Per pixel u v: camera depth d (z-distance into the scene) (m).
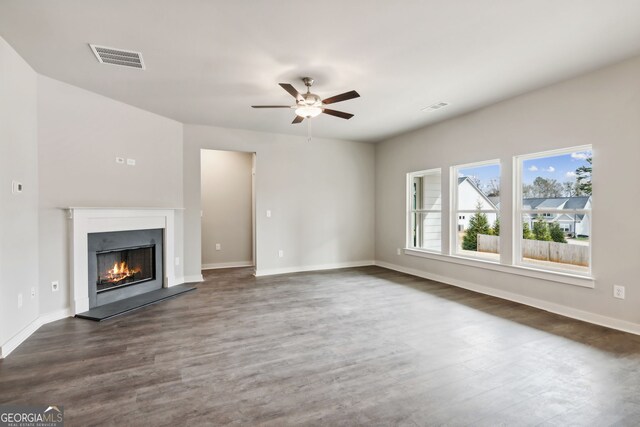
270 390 2.06
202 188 6.37
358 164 6.67
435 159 5.25
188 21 2.37
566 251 3.60
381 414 1.82
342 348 2.69
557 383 2.13
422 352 2.61
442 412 1.83
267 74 3.31
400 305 3.90
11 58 2.73
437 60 3.02
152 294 4.30
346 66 3.13
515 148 3.99
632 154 2.97
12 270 2.72
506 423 1.74
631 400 1.94
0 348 2.51
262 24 2.42
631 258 2.98
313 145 6.22
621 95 3.03
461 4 2.19
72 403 1.91
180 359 2.49
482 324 3.23
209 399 1.96
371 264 6.81
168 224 4.73
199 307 3.84
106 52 2.83
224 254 6.57
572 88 3.41
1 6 2.15
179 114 4.64
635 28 2.47
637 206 2.94
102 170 3.88
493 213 4.45
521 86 3.64
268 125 5.28
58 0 2.10
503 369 2.32
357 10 2.25
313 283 5.09
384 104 4.25
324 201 6.34
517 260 4.08
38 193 3.21
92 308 3.67
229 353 2.59
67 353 2.59
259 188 5.73
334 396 1.99
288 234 6.01
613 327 3.10
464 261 4.71
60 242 3.42
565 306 3.50
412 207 5.97
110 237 3.92
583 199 3.44
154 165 4.59
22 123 2.91
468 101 4.14
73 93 3.56
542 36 2.60
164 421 1.75
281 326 3.20
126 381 2.16
